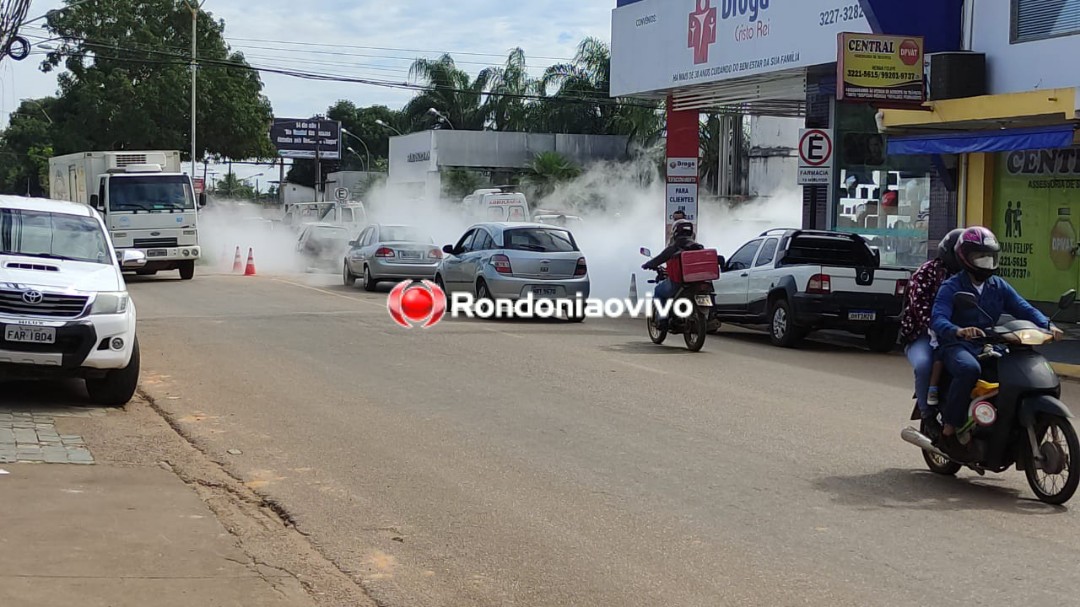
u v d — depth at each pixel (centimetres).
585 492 773
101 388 1070
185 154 5675
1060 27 1675
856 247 1756
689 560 626
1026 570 611
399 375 1283
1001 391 765
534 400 1130
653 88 2583
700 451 906
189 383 1215
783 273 1686
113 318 1036
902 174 2148
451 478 809
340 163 10119
